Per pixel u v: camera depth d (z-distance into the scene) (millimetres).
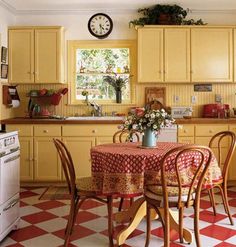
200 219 3605
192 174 2893
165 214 2621
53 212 3883
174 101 5621
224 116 5434
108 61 5711
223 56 5293
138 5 5367
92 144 4984
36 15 5539
